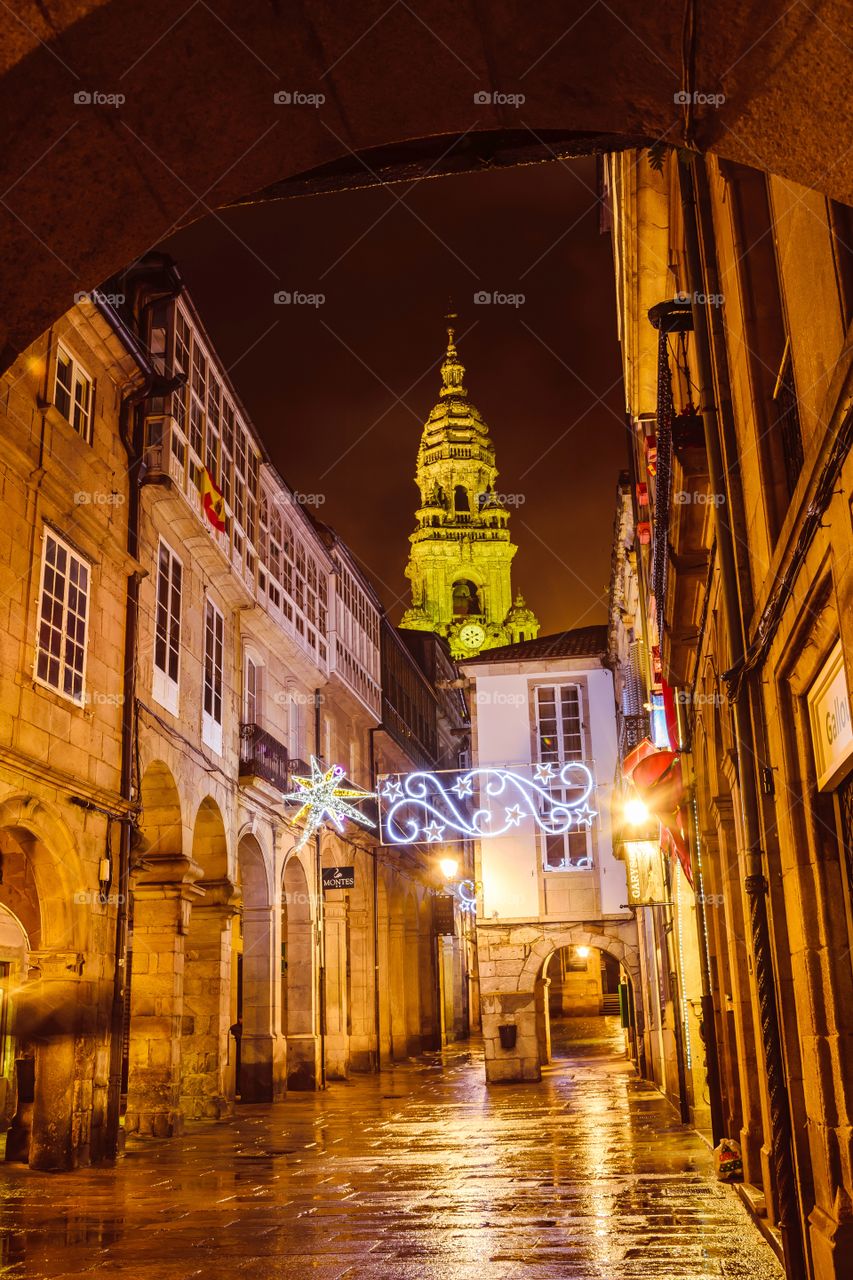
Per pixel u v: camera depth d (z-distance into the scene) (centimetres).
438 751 4612
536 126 438
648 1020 2281
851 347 413
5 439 1256
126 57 378
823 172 414
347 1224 948
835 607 516
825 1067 611
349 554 3083
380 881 3322
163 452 1717
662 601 1198
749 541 764
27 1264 827
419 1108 1991
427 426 10962
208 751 1991
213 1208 1051
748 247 707
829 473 472
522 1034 2453
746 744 769
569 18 373
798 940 658
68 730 1410
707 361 818
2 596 1257
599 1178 1114
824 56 363
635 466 1767
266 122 421
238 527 2155
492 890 2534
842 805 596
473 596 10612
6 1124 1742
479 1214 964
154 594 1756
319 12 372
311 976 2523
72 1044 1362
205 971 1967
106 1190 1176
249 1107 2130
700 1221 875
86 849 1437
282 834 2442
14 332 470
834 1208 591
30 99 385
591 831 2550
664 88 404
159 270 1750
